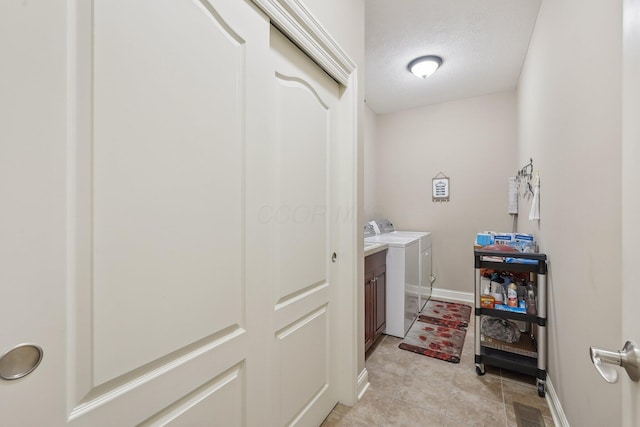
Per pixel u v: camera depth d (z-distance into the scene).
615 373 0.58
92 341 0.58
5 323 0.47
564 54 1.44
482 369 1.94
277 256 1.15
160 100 0.70
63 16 0.53
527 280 2.09
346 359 1.63
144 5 0.66
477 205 3.52
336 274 1.62
